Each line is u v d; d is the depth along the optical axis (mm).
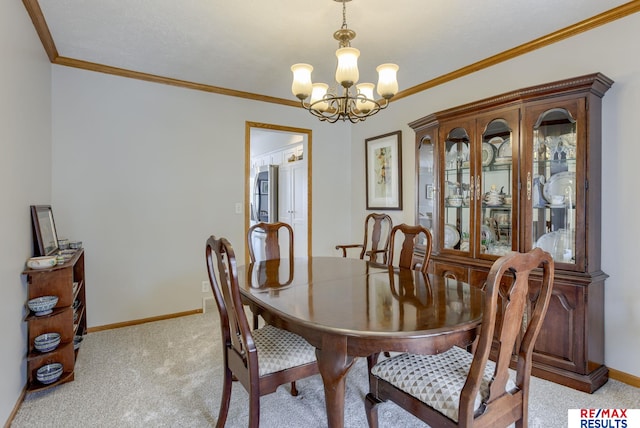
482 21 2277
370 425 1525
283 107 4082
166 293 3402
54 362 2129
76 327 2463
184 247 3492
